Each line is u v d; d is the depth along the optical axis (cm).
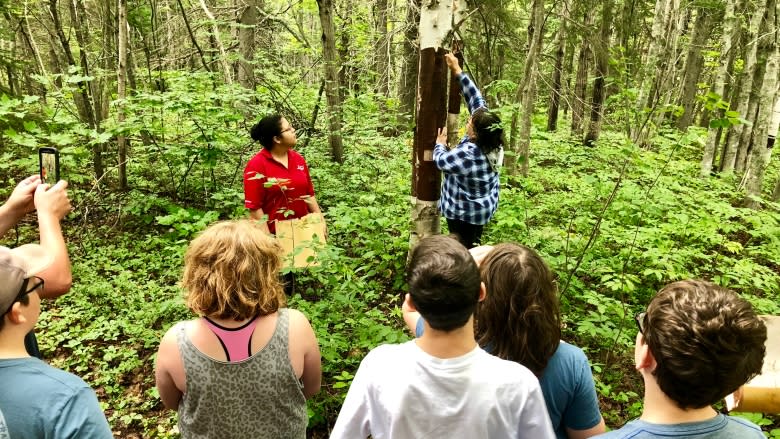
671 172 874
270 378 164
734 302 114
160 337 388
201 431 165
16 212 188
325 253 338
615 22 1210
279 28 1130
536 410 137
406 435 135
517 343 161
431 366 133
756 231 525
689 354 107
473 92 399
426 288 130
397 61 1196
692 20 1520
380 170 745
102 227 598
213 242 166
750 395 150
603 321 365
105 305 441
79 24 738
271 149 409
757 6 906
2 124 582
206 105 577
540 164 998
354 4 1230
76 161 614
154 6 864
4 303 124
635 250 490
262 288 164
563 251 483
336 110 741
